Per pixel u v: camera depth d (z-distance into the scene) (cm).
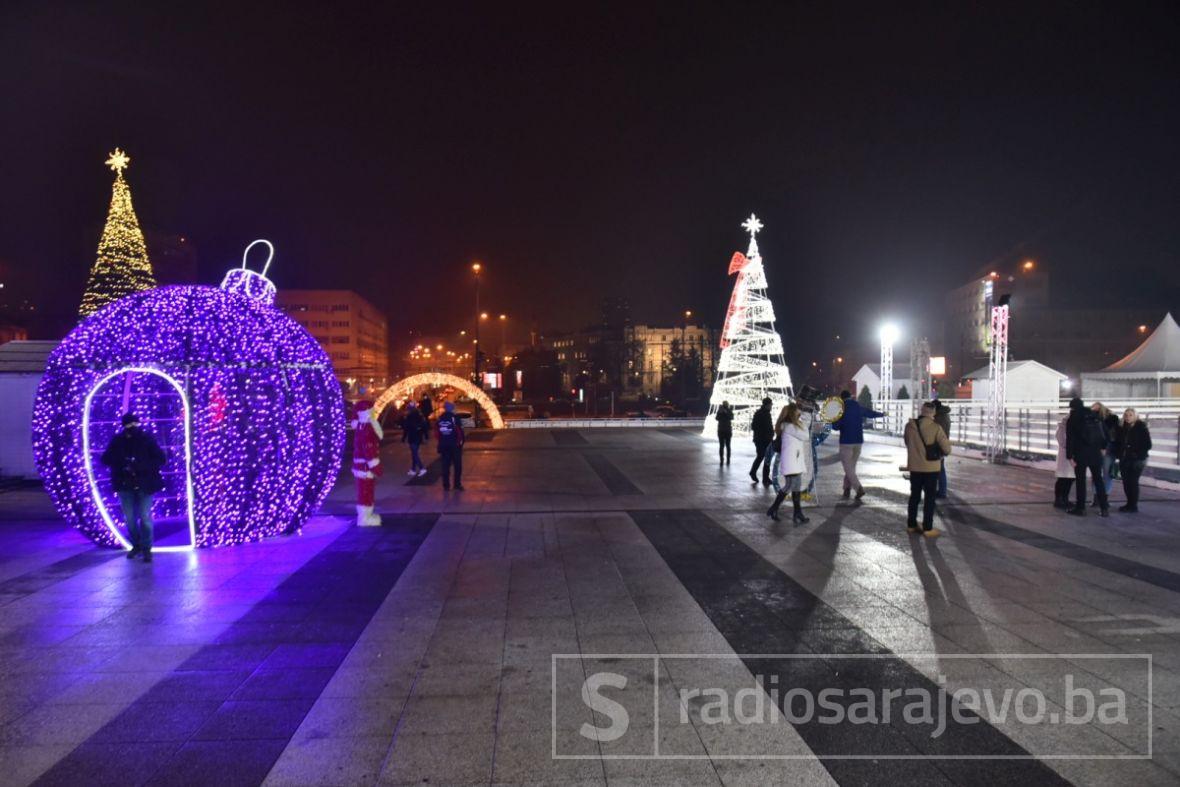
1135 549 866
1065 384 3344
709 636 577
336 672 510
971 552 855
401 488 1421
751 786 366
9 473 1544
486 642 566
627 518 1086
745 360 2705
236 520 906
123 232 2448
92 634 593
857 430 1230
